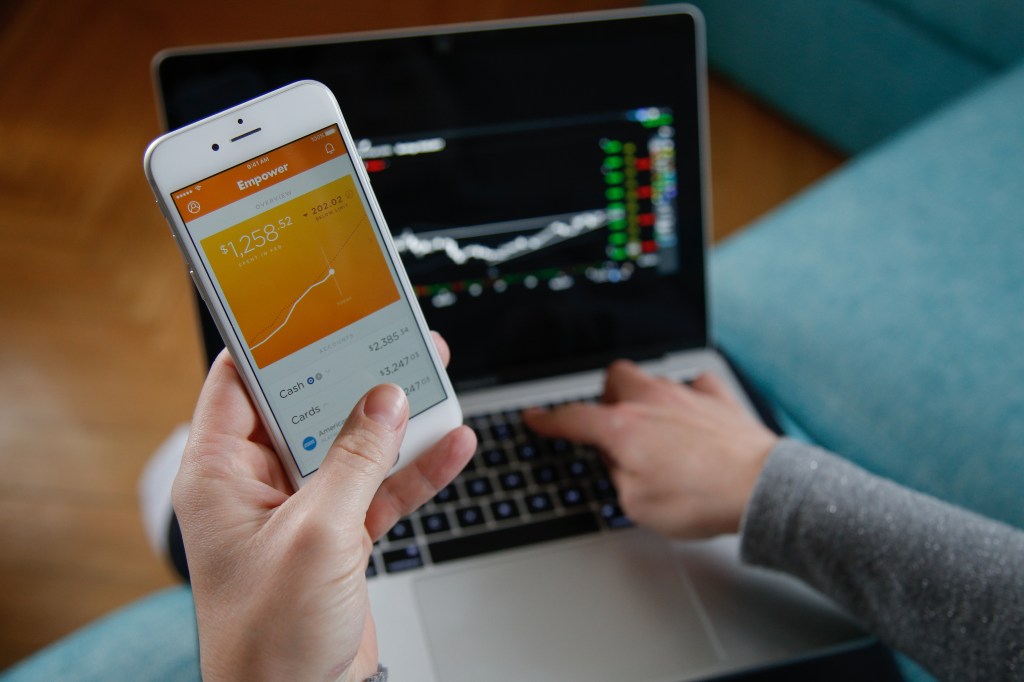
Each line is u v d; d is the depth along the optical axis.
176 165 0.49
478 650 0.61
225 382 0.52
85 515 1.18
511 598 0.63
